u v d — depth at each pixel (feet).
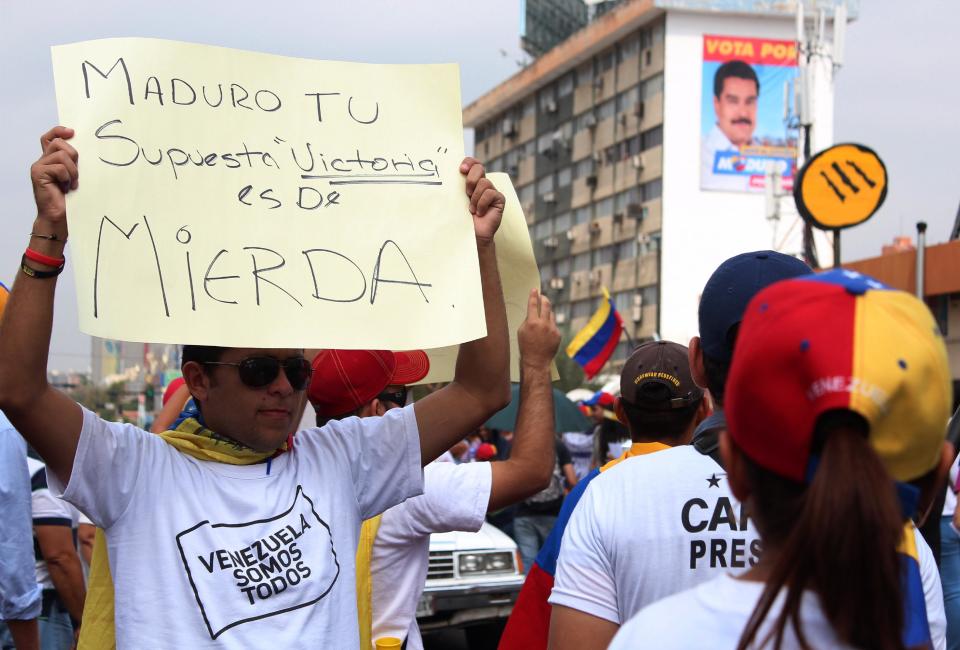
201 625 6.22
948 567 15.52
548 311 9.13
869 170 37.32
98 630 6.54
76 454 6.33
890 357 3.78
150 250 6.48
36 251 6.20
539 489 8.69
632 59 170.91
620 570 6.87
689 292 161.99
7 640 11.86
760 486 4.12
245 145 6.95
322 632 6.42
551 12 207.72
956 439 13.99
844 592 3.72
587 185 178.40
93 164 6.48
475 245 7.24
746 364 4.01
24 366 6.15
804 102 79.20
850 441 3.76
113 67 6.75
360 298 6.87
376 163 7.23
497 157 208.85
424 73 7.50
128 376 181.06
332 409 9.73
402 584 8.69
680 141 163.73
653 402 8.80
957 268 58.70
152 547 6.37
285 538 6.52
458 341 6.97
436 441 7.50
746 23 164.96
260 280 6.68
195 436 6.79
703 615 4.17
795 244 150.41
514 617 8.54
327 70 7.34
